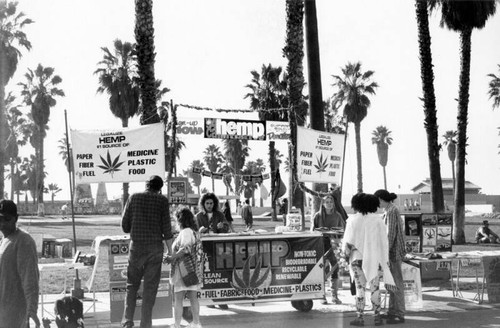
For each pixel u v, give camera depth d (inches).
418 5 901.2
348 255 349.1
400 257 362.0
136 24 575.2
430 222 503.2
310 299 382.0
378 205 350.6
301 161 496.1
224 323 349.7
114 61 1979.6
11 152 2834.6
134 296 324.2
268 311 393.1
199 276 327.3
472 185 4517.7
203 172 599.2
